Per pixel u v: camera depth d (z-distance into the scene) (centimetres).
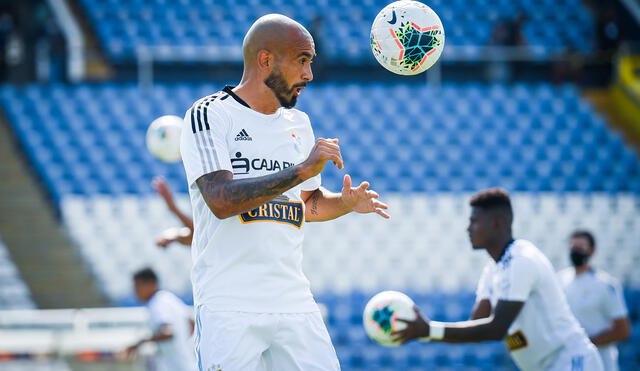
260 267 1241
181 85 5606
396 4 1338
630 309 4606
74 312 3192
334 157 1145
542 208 4919
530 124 5541
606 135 5509
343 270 4547
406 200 4859
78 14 6300
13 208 4722
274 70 1249
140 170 4991
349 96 5597
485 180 5116
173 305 2773
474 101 5631
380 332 1573
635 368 4322
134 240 4541
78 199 4697
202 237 1266
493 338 1614
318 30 5762
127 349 2711
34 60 5725
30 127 5241
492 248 1720
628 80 5872
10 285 4378
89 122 5288
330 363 1295
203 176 1204
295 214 1288
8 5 5950
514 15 6594
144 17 6331
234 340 1211
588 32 6506
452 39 6362
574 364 1681
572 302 2509
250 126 1259
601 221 4891
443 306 4444
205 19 6400
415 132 5400
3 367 2870
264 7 6506
